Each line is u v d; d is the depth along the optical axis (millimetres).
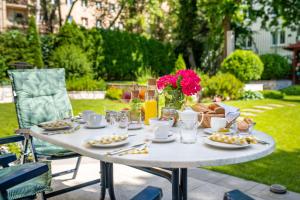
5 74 10586
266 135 1996
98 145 1719
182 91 2346
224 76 10625
